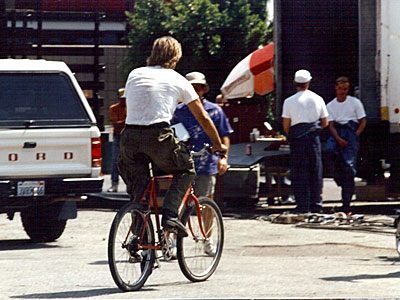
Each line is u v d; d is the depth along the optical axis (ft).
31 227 63.21
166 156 40.14
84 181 61.77
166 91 40.09
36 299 36.91
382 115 81.61
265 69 107.76
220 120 52.47
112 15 116.26
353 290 39.32
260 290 39.34
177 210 40.86
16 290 39.68
